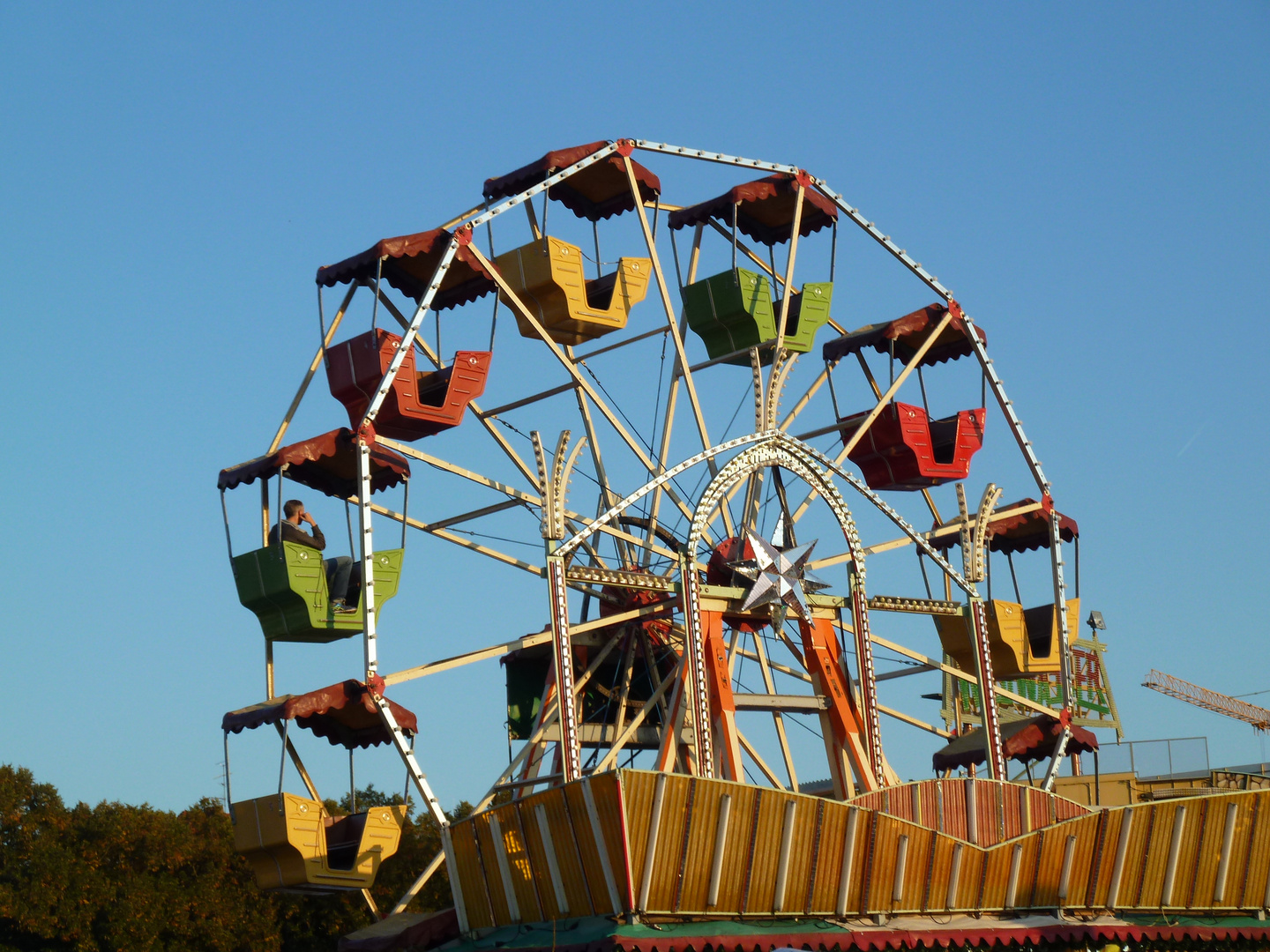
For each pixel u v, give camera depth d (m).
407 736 39.41
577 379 46.00
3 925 57.47
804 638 45.50
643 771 33.47
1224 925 43.19
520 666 48.38
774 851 35.66
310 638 40.66
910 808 39.94
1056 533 52.28
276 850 38.06
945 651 51.06
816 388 51.91
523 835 36.09
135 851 61.94
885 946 36.62
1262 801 43.47
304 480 43.06
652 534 46.97
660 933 33.94
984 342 52.66
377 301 41.97
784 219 52.19
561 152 46.34
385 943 37.03
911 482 50.34
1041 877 40.25
